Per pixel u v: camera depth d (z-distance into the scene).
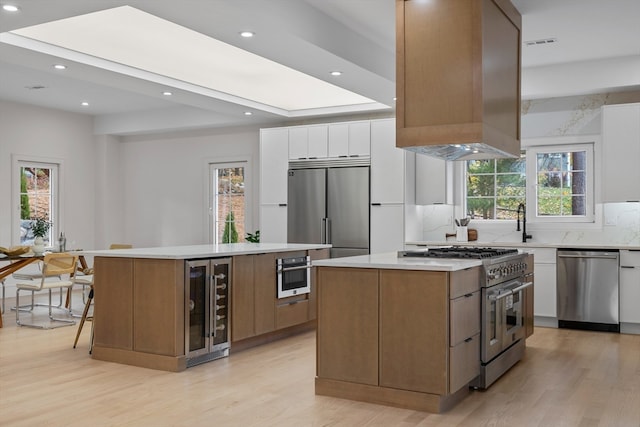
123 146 10.33
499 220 7.39
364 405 3.72
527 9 4.75
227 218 9.45
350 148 7.67
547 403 3.76
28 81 7.46
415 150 4.34
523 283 4.98
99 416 3.47
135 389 4.04
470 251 4.66
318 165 7.90
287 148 8.16
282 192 8.18
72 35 5.55
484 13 3.91
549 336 5.97
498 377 4.37
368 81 6.04
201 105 7.73
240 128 9.26
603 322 6.19
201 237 9.63
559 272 6.38
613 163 6.30
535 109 7.06
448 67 3.93
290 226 8.07
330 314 3.92
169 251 5.01
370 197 7.53
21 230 8.99
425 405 3.60
